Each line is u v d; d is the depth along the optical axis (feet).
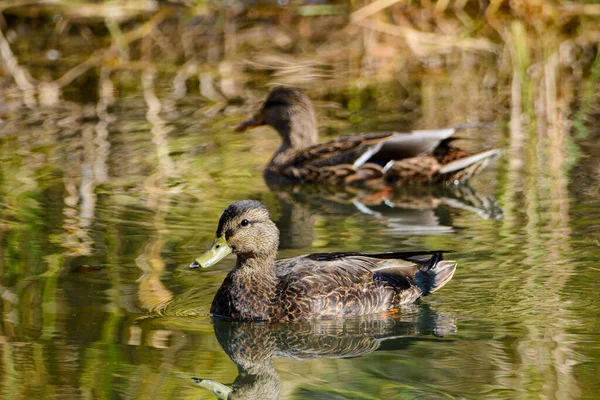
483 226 43.96
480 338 32.68
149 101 65.87
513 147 55.93
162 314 34.91
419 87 68.39
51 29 78.74
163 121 61.67
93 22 78.84
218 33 77.66
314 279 35.94
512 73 70.38
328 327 34.86
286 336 34.17
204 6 78.02
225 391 29.07
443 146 53.88
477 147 55.98
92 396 28.32
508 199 47.70
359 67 72.18
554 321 33.68
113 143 57.16
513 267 38.50
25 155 54.65
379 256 36.83
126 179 51.24
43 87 68.54
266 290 35.73
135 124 60.90
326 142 55.98
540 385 28.89
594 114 61.57
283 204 49.44
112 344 32.27
